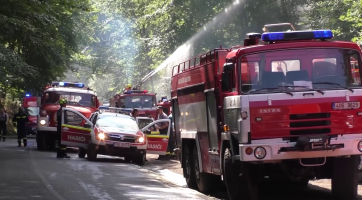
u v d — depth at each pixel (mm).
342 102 11344
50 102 30062
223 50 12719
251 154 11086
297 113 11219
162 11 43375
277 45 11633
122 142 22172
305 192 13734
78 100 30406
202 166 14188
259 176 11930
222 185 14391
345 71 11617
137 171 18234
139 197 12070
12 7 24531
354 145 11312
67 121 23734
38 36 26500
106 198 11805
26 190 12883
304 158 11414
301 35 11820
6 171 17062
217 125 12680
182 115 15883
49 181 14625
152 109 35812
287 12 38781
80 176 16031
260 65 11539
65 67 43625
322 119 11266
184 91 15492
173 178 18359
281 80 11469
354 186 11984
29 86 40969
